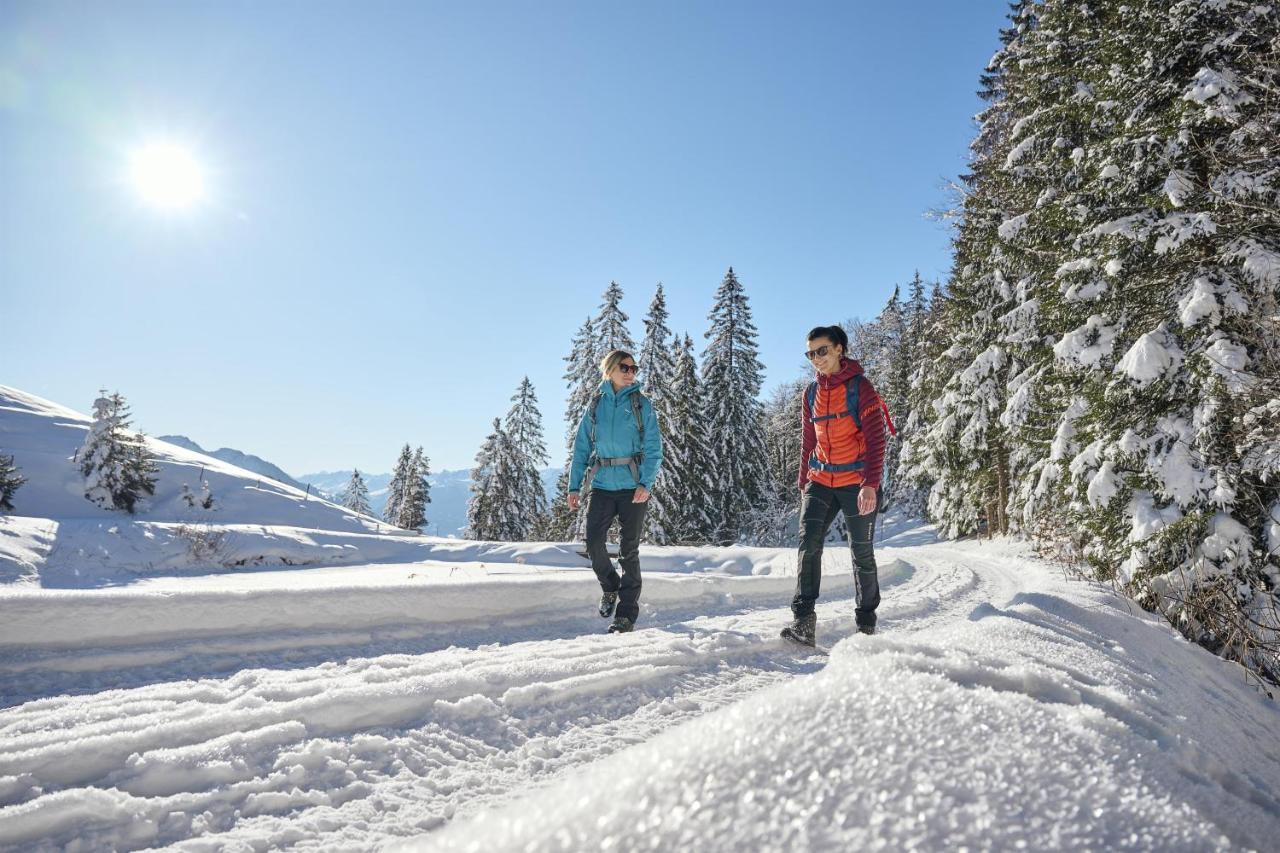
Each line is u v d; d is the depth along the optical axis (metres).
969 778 0.72
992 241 17.31
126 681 2.31
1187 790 0.91
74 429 18.73
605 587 4.24
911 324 40.88
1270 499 6.85
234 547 9.48
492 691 2.27
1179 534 6.91
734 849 0.54
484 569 8.84
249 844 1.32
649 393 26.44
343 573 8.30
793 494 38.03
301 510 17.39
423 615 3.46
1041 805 0.69
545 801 0.64
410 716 2.04
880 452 3.77
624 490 4.16
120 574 8.01
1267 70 7.24
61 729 1.69
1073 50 12.91
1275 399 6.47
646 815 0.59
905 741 0.80
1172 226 7.70
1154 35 8.34
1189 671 3.63
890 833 0.59
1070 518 8.84
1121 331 8.49
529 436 34.53
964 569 8.80
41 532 8.98
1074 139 12.77
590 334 28.14
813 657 3.39
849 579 7.08
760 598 5.67
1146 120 8.42
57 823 1.31
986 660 1.56
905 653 1.50
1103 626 3.51
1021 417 13.78
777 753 0.73
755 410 33.38
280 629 2.95
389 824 1.45
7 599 2.35
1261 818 0.96
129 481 15.60
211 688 2.13
